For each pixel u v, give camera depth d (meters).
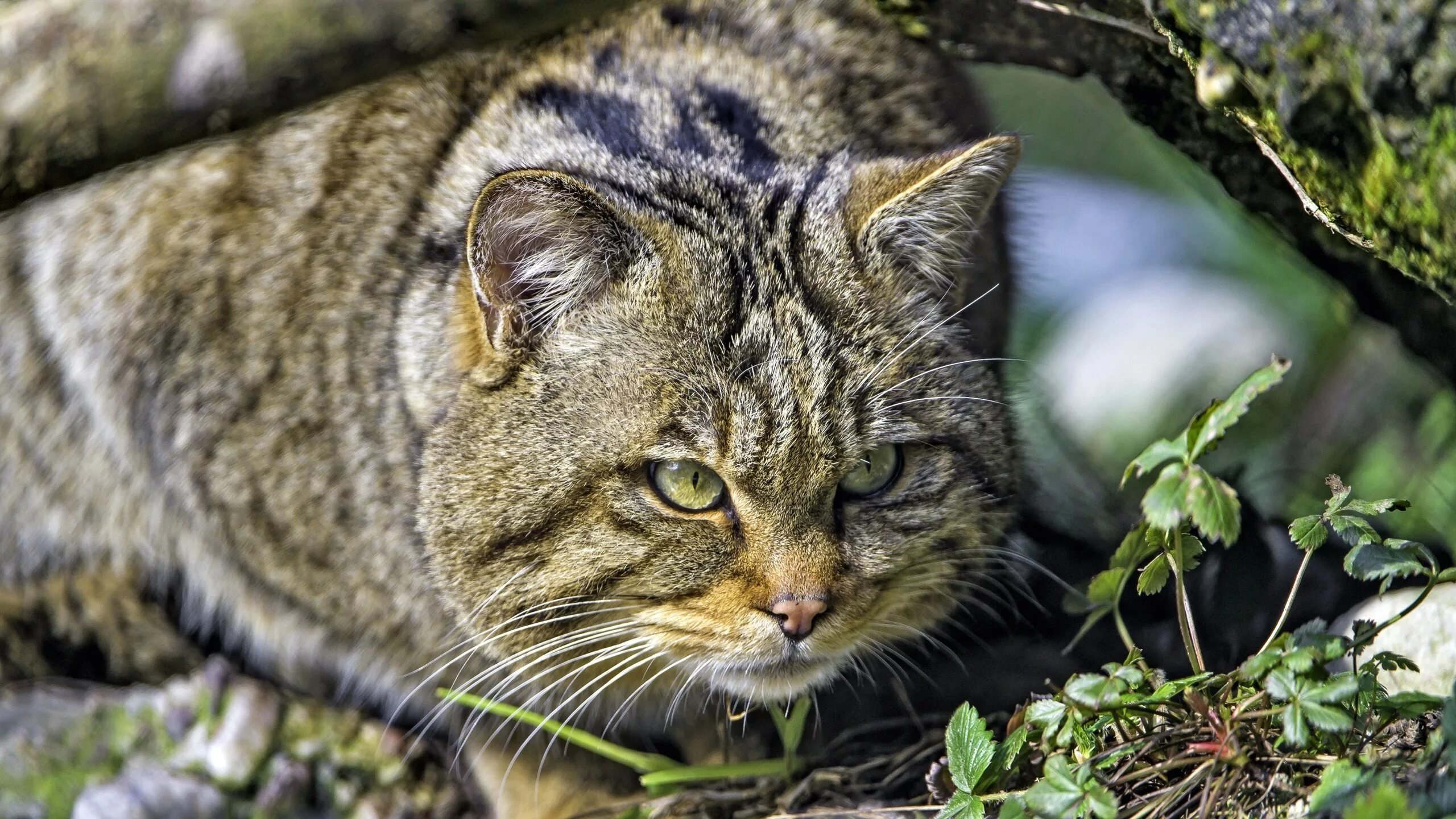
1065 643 7.30
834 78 7.51
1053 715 5.03
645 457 6.10
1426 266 4.72
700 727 7.59
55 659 8.88
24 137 4.92
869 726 7.17
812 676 6.49
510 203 5.95
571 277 6.12
